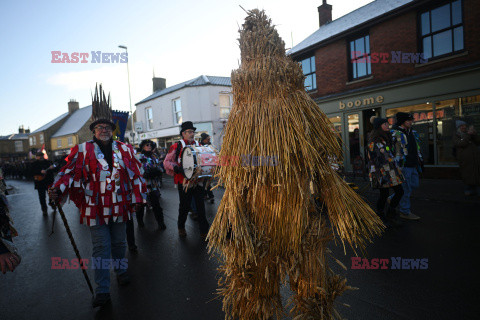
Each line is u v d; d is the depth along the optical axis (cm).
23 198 1157
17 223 668
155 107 2100
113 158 289
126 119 583
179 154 426
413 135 480
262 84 156
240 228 158
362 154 1036
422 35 879
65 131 3634
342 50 1073
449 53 828
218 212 174
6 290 314
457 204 552
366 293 258
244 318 167
